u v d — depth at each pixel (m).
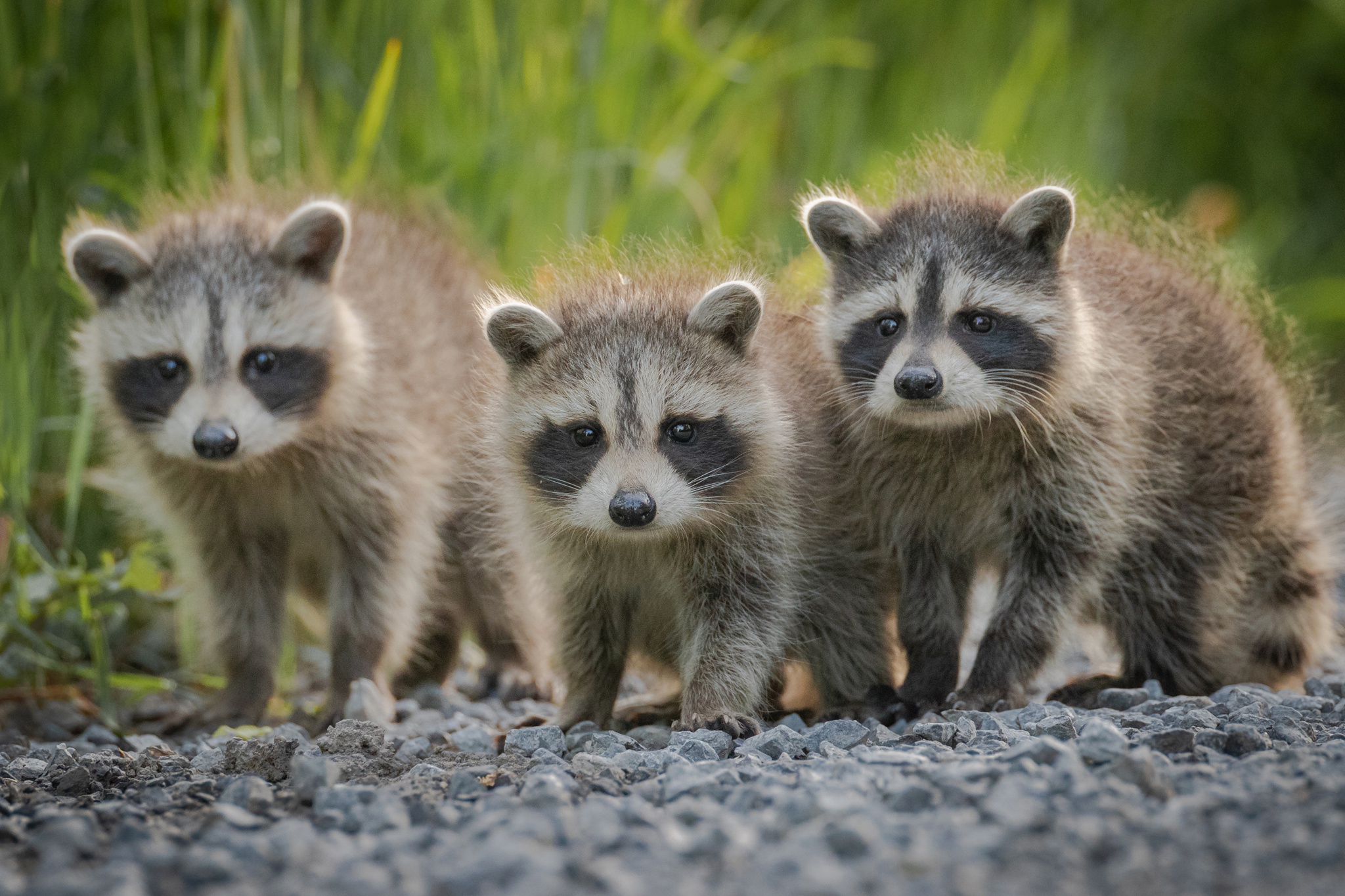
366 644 10.58
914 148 16.59
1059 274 9.59
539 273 11.12
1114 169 21.02
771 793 6.13
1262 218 23.14
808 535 9.64
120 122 13.66
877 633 10.05
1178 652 10.29
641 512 8.62
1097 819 5.54
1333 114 24.38
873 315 9.71
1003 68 19.77
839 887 4.91
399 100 14.30
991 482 9.68
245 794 6.66
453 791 6.69
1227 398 10.30
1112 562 9.84
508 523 9.97
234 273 10.31
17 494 11.32
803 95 17.98
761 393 9.32
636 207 15.27
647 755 7.44
